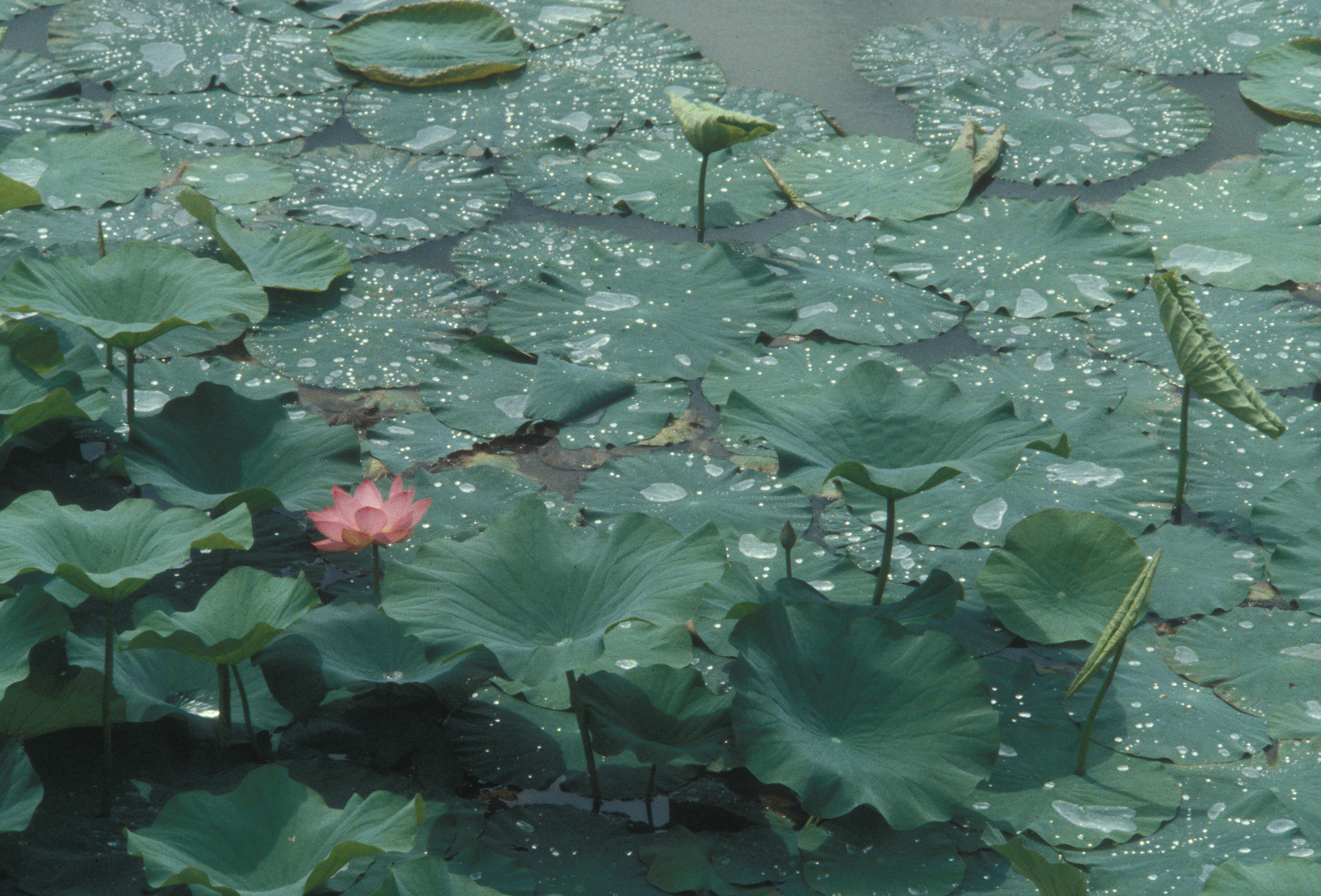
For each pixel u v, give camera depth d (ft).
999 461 31.73
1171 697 32.09
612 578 31.45
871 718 31.35
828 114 38.42
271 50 38.96
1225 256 35.91
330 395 34.42
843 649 31.58
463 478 33.50
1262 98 38.42
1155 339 35.01
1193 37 39.63
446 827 31.14
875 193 36.96
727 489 33.58
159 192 36.52
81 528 31.35
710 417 34.37
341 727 31.73
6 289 32.81
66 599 31.42
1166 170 37.42
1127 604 31.27
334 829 30.48
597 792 31.48
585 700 31.42
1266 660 32.32
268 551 32.94
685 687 31.71
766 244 36.40
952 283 35.70
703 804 31.48
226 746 31.50
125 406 34.01
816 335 35.22
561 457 33.94
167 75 38.37
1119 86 38.70
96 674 31.30
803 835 31.17
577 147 37.78
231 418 32.89
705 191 37.06
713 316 35.27
